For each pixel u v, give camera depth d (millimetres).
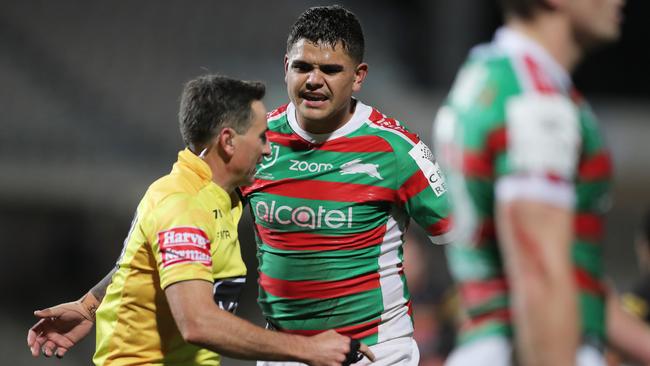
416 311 24984
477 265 8680
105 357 12438
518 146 7992
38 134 48156
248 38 60062
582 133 8141
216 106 12156
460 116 8586
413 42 63219
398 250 13430
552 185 7879
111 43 56719
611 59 64562
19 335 42875
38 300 45125
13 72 52500
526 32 8523
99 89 52781
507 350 8531
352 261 13000
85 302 13336
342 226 12875
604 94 64438
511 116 8078
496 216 8305
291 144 12992
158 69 55812
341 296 13039
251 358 11430
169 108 52531
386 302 13266
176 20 60094
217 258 12172
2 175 45031
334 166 12844
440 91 58750
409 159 12906
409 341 13562
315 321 13164
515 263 7828
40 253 45812
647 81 64562
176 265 11492
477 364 8633
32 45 54781
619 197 47438
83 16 58094
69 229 46094
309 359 11500
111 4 59719
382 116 13242
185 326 11297
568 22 8406
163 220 11773
